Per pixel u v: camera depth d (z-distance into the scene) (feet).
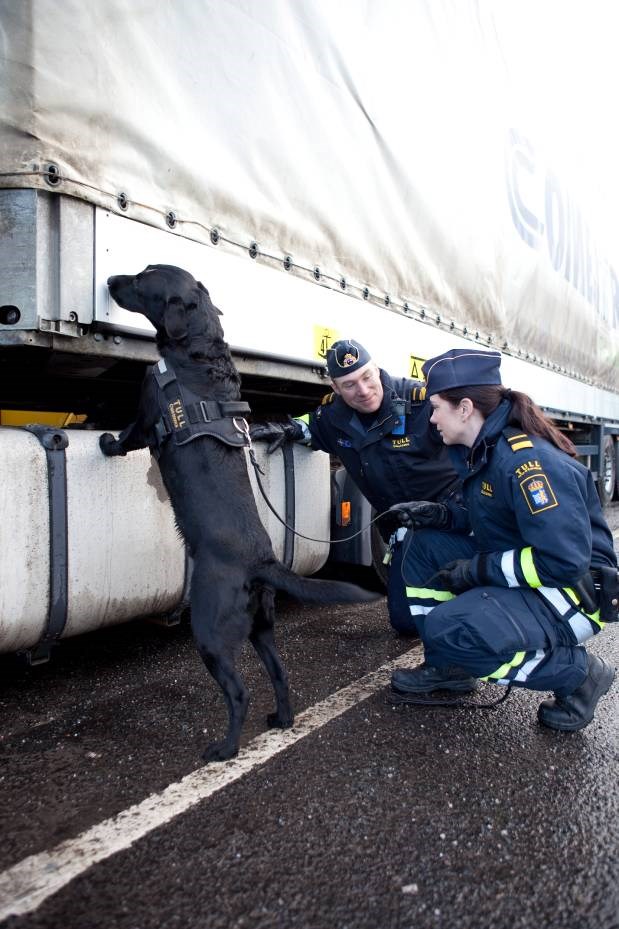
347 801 6.61
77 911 5.07
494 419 7.98
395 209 12.69
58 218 7.36
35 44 7.05
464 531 9.29
